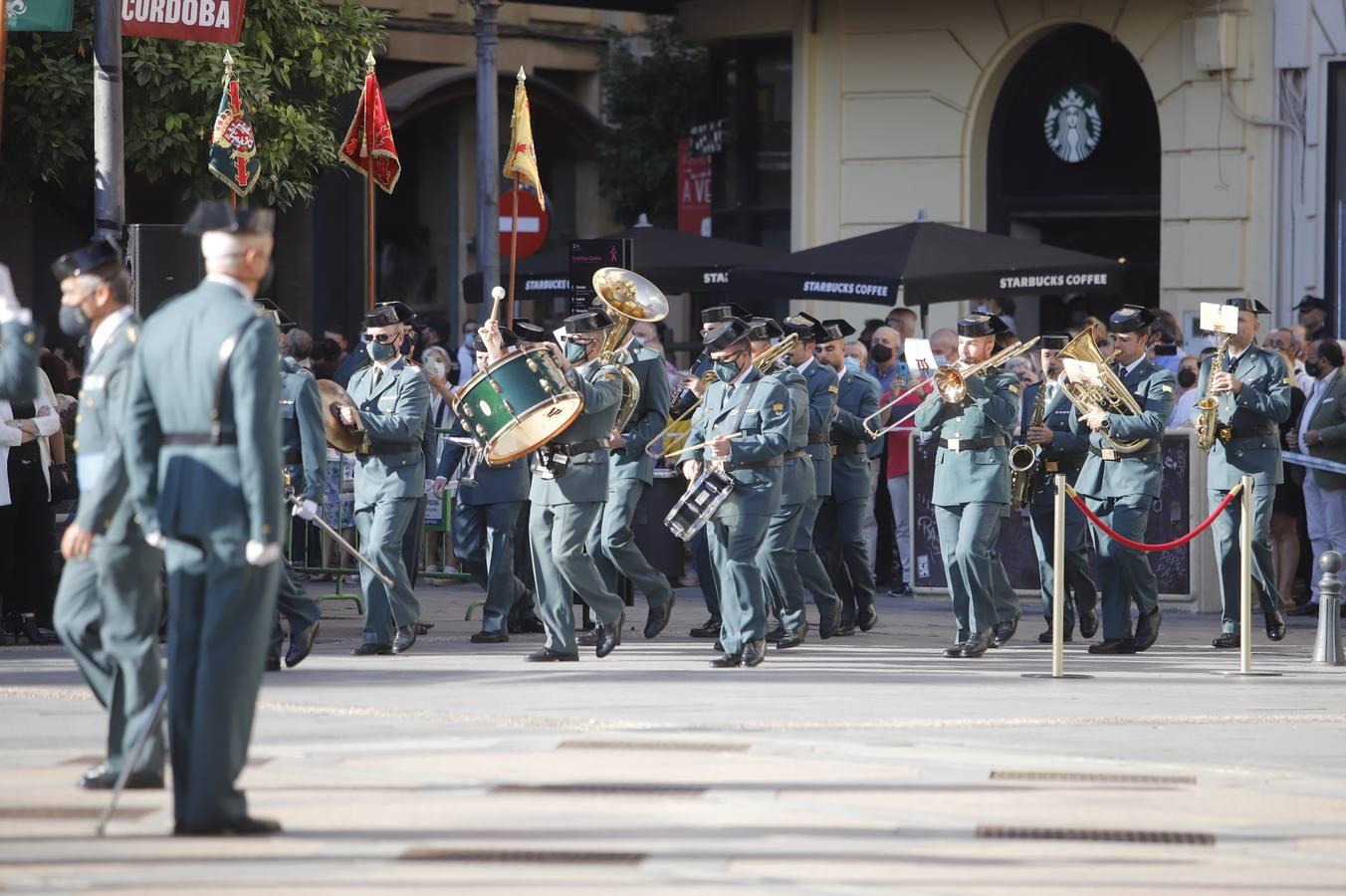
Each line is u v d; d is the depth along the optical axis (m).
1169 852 22.05
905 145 75.50
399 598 39.97
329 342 57.12
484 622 43.00
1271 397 42.97
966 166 74.44
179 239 38.38
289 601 37.03
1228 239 68.69
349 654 40.03
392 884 19.91
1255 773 26.92
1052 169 74.25
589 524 38.25
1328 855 22.09
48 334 78.56
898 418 53.53
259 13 64.25
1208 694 34.88
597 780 25.39
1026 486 41.12
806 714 31.44
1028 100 74.56
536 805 23.75
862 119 76.38
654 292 39.38
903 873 20.72
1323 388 47.94
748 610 37.66
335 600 52.00
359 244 87.25
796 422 41.56
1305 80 67.25
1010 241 58.06
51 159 63.78
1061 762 27.44
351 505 50.59
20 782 25.08
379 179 50.19
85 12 62.06
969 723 30.80
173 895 19.42
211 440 21.95
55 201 75.81
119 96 42.44
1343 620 47.97
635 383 38.97
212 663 21.80
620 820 22.97
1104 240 74.38
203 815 21.83
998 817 23.55
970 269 56.50
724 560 37.69
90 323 25.59
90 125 62.59
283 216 85.38
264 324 21.95
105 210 42.31
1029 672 37.72
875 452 53.22
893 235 58.41
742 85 80.94
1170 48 69.81
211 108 62.69
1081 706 33.00
